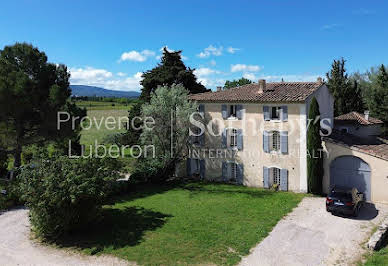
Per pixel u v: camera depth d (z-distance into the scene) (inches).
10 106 800.9
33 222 561.6
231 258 483.2
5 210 745.6
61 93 864.9
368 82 1894.7
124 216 682.8
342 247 520.4
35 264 475.2
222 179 1000.9
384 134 1280.8
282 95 880.9
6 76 815.7
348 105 1409.9
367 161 757.3
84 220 590.6
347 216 657.0
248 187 934.4
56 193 530.6
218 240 547.5
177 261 476.1
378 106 1302.9
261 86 945.5
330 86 1454.2
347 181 792.3
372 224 614.9
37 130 889.5
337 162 806.5
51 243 553.6
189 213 695.7
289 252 504.1
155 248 519.5
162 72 1414.9
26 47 879.1
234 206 742.5
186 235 570.3
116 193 866.1
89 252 512.1
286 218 654.5
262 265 462.9
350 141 848.9
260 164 919.0
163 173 1026.1
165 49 1483.8
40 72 886.4
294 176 861.2
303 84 959.0
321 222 629.9
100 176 591.2
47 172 569.0
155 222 641.6
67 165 584.4
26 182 564.1
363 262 470.9
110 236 574.2
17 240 568.4
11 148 940.6
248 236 563.2
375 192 753.0
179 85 1058.1
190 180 1055.0
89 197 564.1
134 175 997.2
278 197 811.4
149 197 848.9
